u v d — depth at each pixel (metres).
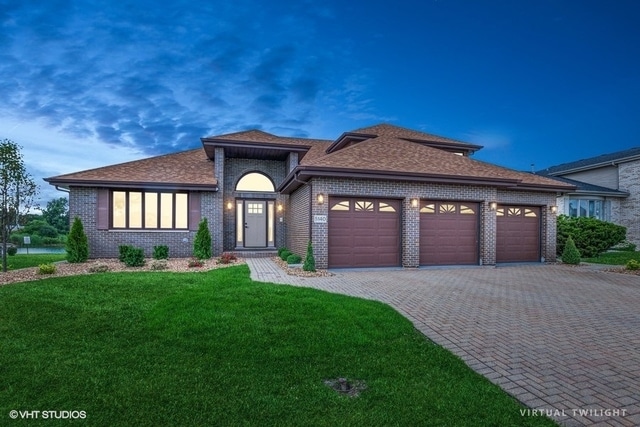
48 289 7.21
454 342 4.72
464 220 12.86
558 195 17.12
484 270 11.92
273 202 16.72
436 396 3.23
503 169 14.73
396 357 4.14
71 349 4.27
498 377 3.70
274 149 14.98
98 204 13.70
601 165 22.80
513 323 5.62
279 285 8.08
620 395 3.33
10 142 10.12
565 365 4.02
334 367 3.85
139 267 11.08
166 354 4.16
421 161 13.09
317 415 2.91
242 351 4.23
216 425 2.77
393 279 9.65
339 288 8.22
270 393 3.27
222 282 8.23
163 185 13.86
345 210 11.61
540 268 12.68
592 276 10.73
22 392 3.25
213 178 14.95
